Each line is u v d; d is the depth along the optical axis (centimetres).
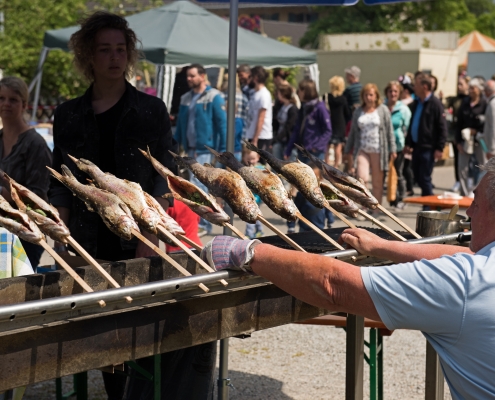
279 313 251
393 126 952
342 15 3177
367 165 881
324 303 197
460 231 316
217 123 844
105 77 328
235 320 236
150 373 309
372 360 373
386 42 1970
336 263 196
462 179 1021
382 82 1720
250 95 957
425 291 183
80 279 207
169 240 251
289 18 3878
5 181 232
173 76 875
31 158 430
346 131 1074
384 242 252
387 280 187
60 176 253
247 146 302
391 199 1005
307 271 198
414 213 981
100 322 200
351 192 299
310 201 286
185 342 221
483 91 995
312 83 864
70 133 332
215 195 270
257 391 429
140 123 329
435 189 1215
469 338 181
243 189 264
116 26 330
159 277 253
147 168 334
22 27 1236
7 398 307
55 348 191
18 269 285
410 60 1681
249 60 944
